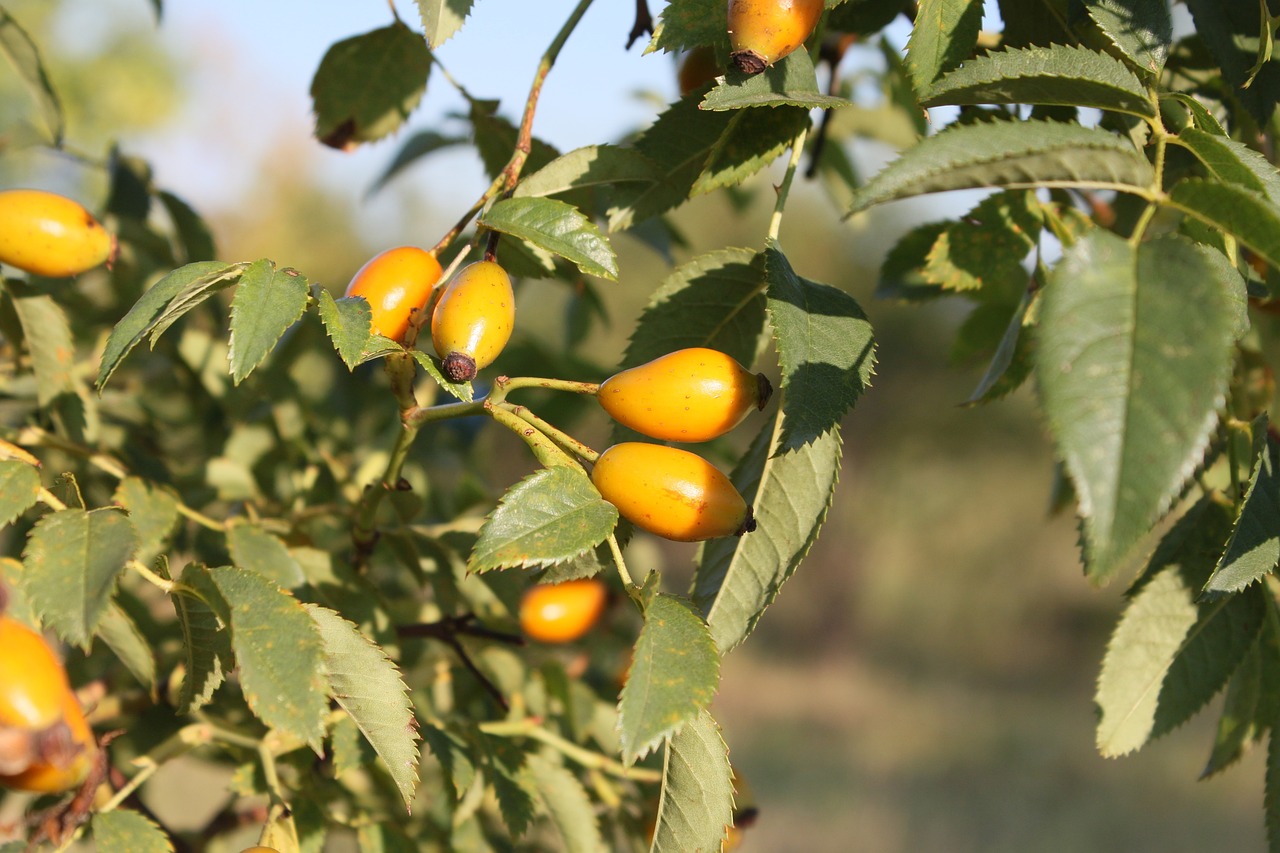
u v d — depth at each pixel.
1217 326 0.23
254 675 0.27
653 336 0.30
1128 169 0.25
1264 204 0.24
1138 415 0.23
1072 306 0.23
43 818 0.29
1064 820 1.53
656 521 0.27
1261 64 0.29
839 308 0.28
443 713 0.37
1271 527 0.27
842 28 0.33
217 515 0.39
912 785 1.69
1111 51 0.30
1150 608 0.30
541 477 0.27
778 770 1.75
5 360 0.36
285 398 0.38
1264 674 0.31
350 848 0.51
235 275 0.27
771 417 0.29
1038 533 2.65
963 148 0.25
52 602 0.27
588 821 0.33
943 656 2.55
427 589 0.38
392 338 0.29
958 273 0.31
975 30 0.29
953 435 2.63
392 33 0.34
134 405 0.39
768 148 0.30
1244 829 1.49
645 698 0.26
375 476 0.38
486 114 0.35
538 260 0.31
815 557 2.70
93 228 0.31
